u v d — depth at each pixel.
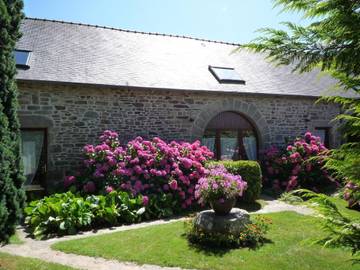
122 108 8.93
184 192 7.98
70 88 8.38
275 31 2.08
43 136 8.28
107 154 8.02
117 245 5.39
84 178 8.14
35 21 10.42
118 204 7.12
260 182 8.74
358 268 4.46
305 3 2.03
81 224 6.33
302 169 10.06
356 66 1.98
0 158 5.68
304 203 2.25
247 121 10.88
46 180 8.20
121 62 9.70
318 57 2.02
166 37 12.24
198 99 9.83
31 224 6.57
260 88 10.66
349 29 1.89
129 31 11.76
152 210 7.39
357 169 1.99
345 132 2.21
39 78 7.79
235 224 5.51
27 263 4.57
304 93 11.26
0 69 5.99
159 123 9.34
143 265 4.66
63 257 4.95
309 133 10.96
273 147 10.67
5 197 5.76
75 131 8.43
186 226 6.00
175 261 4.75
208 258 4.85
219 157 10.40
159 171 7.87
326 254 5.00
